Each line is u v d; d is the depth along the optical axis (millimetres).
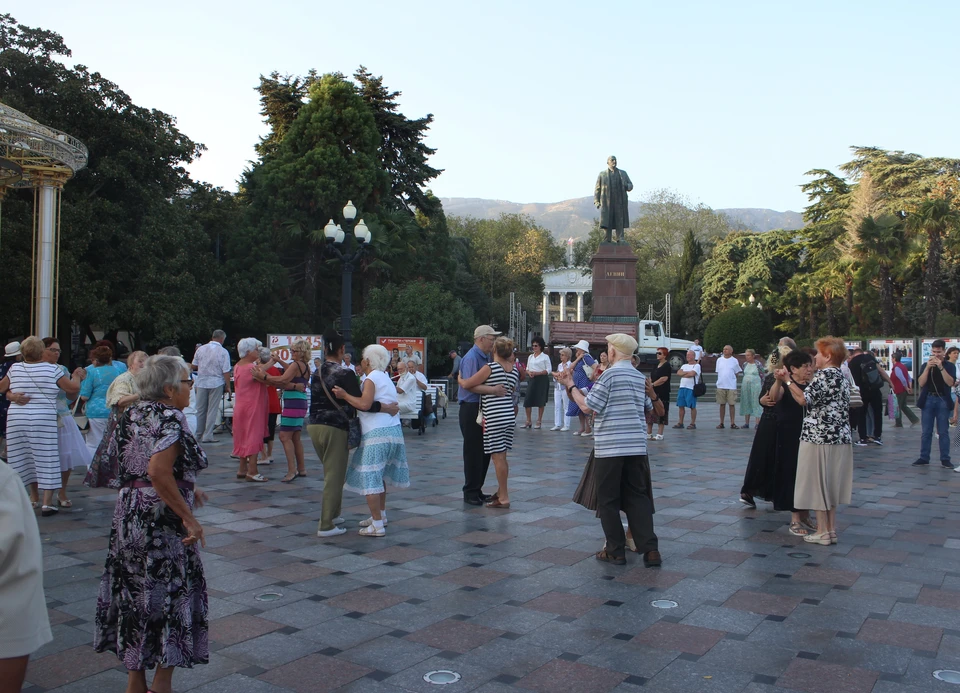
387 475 7195
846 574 5773
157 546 3418
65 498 8156
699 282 62562
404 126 39562
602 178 33219
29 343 7609
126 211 26375
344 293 17234
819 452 6574
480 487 8516
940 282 43406
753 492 8148
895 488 9609
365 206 35156
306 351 9938
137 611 3398
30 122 16547
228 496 8859
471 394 8492
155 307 25172
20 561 2213
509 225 77688
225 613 4859
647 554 5977
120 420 3547
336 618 4773
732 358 17250
